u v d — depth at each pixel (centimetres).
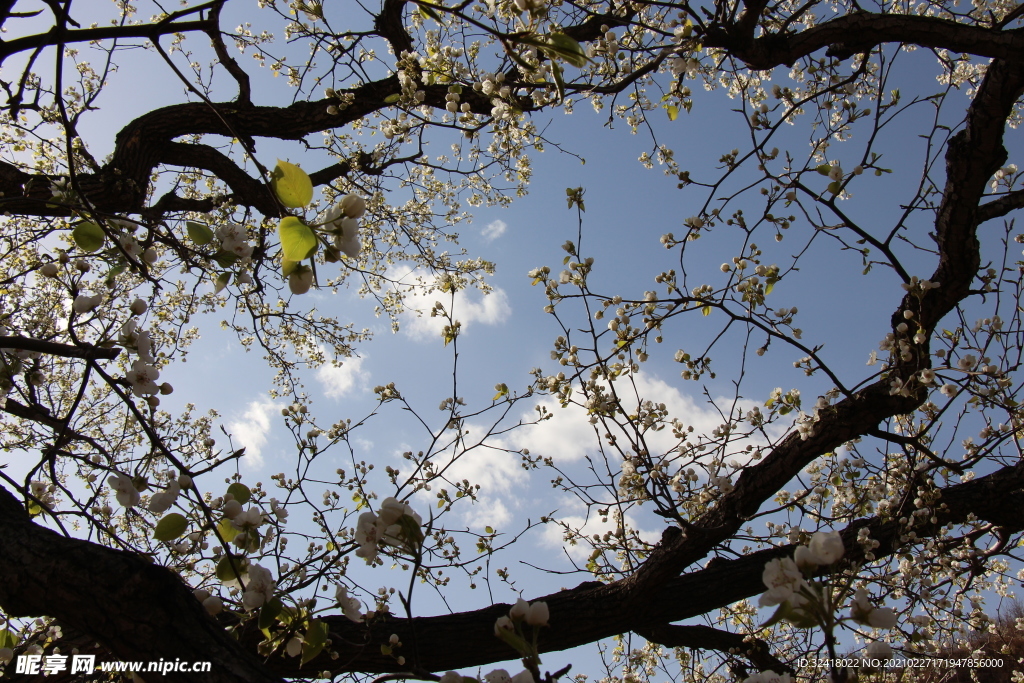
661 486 296
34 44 164
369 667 297
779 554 318
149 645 142
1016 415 309
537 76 230
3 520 167
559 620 334
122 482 169
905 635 306
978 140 282
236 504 160
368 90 486
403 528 154
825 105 342
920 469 344
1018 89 266
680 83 305
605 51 323
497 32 144
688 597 342
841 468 358
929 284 296
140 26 165
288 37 426
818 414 322
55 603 147
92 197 422
